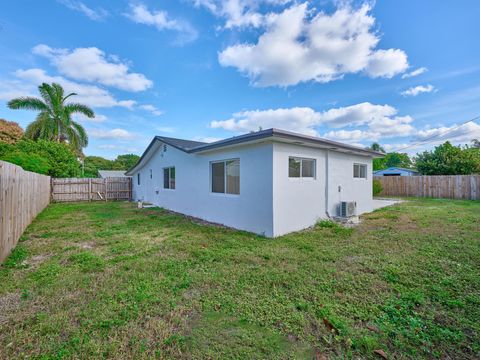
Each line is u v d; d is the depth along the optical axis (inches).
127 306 101.1
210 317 94.1
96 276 132.0
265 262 153.1
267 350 76.5
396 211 354.9
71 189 596.4
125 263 152.0
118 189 653.9
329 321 89.2
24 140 666.2
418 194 605.3
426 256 157.6
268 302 104.0
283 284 121.0
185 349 76.8
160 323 89.9
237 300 106.0
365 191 368.8
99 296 109.3
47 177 489.1
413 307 99.3
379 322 89.3
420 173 713.6
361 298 106.6
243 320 92.0
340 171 315.3
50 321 90.5
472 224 252.2
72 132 764.6
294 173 250.7
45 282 123.5
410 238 201.9
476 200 507.2
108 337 82.0
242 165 254.4
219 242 201.9
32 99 705.0
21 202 213.0
